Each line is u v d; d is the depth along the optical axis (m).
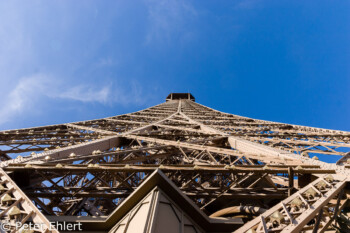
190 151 21.84
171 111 61.97
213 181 14.78
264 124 40.09
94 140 19.03
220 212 14.14
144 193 8.18
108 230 8.34
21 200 7.59
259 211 12.77
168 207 7.64
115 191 10.54
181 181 14.88
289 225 6.33
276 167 10.66
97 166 10.19
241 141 19.58
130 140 22.72
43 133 24.02
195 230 7.71
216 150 16.02
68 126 31.86
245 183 15.24
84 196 10.28
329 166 10.66
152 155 18.23
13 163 10.62
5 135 22.44
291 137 26.59
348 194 9.00
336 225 8.69
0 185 8.18
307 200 7.55
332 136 25.03
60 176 12.36
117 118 46.12
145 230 6.17
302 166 10.71
